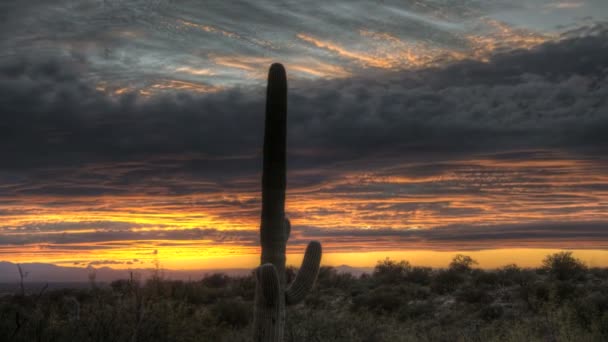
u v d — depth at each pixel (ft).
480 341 51.98
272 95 29.19
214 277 138.51
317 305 100.53
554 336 47.24
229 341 52.49
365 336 56.24
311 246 29.84
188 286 101.50
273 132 29.04
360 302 93.71
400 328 62.08
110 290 45.11
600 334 47.50
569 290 85.05
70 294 66.54
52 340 34.47
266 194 28.84
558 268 107.14
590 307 59.26
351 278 131.95
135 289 40.88
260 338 27.09
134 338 36.96
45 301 39.75
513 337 48.70
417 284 119.65
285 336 53.83
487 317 78.13
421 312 89.10
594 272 109.91
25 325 34.32
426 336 57.52
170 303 46.21
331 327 56.80
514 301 86.89
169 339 42.14
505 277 106.63
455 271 116.78
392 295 94.07
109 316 37.73
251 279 119.96
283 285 28.35
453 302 94.99
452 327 71.56
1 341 32.22
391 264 137.59
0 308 35.73
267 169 28.91
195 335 47.29
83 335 35.70
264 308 27.32
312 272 29.19
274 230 28.50
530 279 100.63
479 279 106.22
